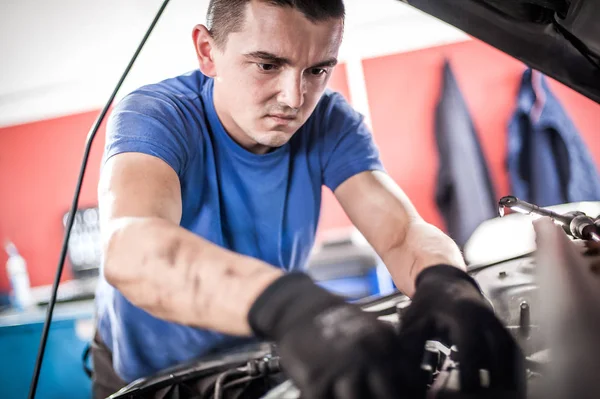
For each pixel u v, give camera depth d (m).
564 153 2.38
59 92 2.54
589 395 0.31
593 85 0.69
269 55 0.66
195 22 2.40
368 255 2.16
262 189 0.93
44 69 2.50
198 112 0.88
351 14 2.43
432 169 2.47
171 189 0.68
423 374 0.38
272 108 0.72
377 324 0.31
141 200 0.62
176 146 0.77
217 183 0.91
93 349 1.22
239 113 0.75
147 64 2.48
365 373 0.29
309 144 0.93
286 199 0.95
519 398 0.35
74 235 2.55
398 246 0.71
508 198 0.60
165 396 0.63
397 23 2.42
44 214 2.60
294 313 0.33
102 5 2.37
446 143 2.45
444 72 2.45
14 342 2.09
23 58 2.46
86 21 2.40
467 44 2.44
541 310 0.38
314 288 0.35
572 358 0.32
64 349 2.08
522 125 2.42
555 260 0.38
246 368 0.62
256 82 0.70
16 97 2.55
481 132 2.46
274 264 1.01
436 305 0.40
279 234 0.98
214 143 0.89
